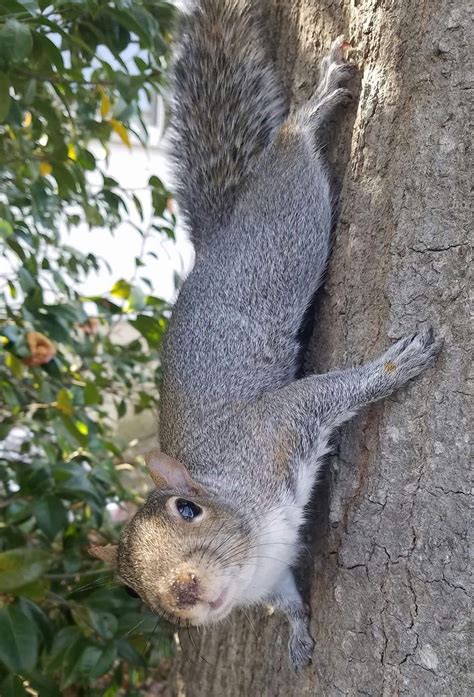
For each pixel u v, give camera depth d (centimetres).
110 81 69
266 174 62
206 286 62
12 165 71
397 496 54
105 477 71
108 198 76
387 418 55
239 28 67
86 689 70
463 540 52
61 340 70
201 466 59
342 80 59
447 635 53
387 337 55
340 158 60
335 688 57
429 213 53
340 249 58
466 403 52
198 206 66
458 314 52
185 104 68
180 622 55
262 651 64
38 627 62
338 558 57
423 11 54
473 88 52
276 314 60
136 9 62
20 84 64
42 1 59
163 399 63
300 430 57
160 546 56
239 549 56
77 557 69
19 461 74
